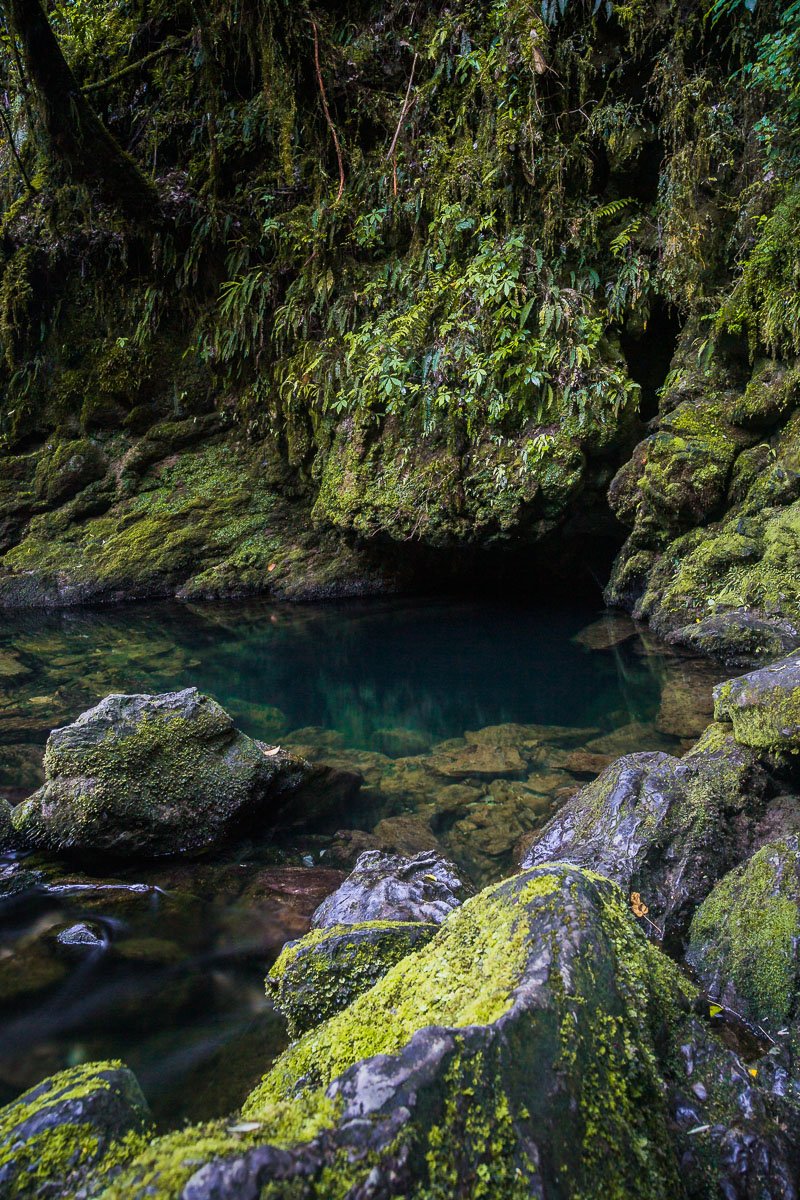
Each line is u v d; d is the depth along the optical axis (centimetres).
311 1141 104
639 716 446
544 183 677
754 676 293
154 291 895
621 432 651
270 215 838
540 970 139
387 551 818
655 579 634
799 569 513
